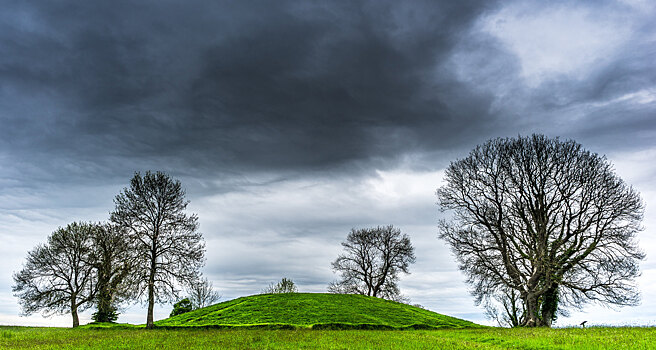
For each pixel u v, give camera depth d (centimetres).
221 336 3144
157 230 4697
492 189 4828
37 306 5556
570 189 4419
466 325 5172
